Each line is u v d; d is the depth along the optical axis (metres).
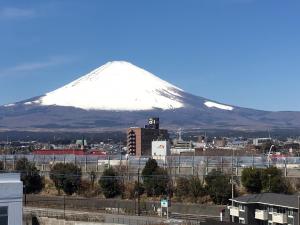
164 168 115.44
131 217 88.75
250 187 98.75
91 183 118.25
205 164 118.81
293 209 73.06
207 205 93.56
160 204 95.31
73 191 117.81
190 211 93.56
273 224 76.00
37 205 108.06
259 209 78.56
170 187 106.69
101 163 140.00
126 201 100.94
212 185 99.38
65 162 132.50
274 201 76.31
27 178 120.38
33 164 128.75
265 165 118.50
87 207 104.62
